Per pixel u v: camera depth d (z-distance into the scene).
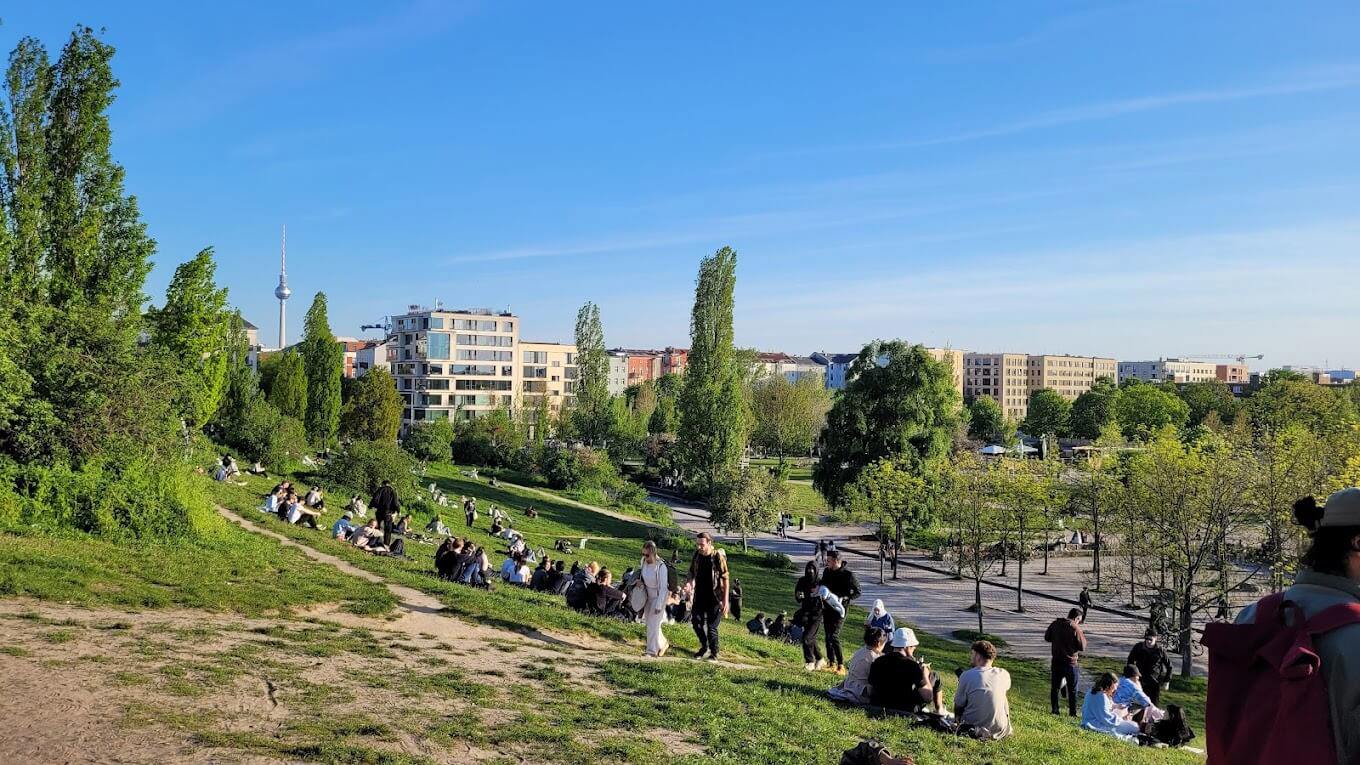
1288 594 3.22
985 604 51.81
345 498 48.97
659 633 17.27
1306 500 3.40
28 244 31.08
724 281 90.69
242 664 12.00
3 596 14.13
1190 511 37.69
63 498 21.69
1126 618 48.09
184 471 26.19
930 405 75.56
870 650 15.02
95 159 32.34
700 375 91.19
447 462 96.62
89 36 32.09
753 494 69.50
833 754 11.24
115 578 16.31
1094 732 17.19
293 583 18.72
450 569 24.89
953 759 12.09
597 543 59.91
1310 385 119.75
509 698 12.02
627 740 10.75
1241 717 3.12
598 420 125.19
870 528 87.62
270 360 111.88
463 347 169.38
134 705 9.65
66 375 24.88
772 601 46.50
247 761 8.45
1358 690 2.83
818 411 150.12
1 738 8.30
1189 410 167.75
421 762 9.06
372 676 12.34
